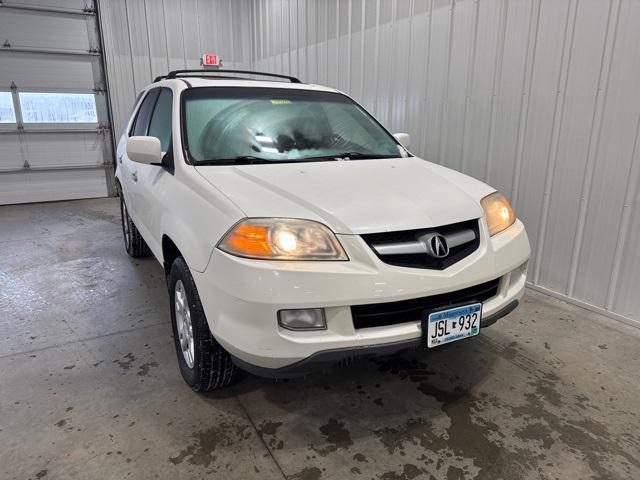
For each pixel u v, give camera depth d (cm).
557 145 313
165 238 231
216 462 172
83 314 304
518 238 207
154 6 786
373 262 162
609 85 279
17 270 396
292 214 171
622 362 245
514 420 197
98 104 795
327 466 170
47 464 170
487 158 366
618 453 178
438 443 183
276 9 703
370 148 269
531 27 318
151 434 187
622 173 280
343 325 161
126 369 236
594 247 302
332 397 213
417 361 245
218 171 210
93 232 543
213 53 845
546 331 280
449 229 184
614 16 271
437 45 399
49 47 741
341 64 540
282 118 259
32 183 771
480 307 183
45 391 216
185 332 216
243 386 220
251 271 159
